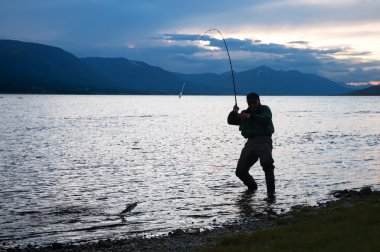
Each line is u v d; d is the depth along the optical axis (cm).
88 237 1189
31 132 5075
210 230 1204
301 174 2192
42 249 1062
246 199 1634
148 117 8825
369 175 2170
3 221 1339
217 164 2598
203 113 11150
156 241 1098
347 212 1139
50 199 1652
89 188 1869
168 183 1978
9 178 2112
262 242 913
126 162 2691
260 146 1644
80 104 17825
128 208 1386
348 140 4050
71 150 3356
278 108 15038
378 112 11344
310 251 791
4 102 18700
